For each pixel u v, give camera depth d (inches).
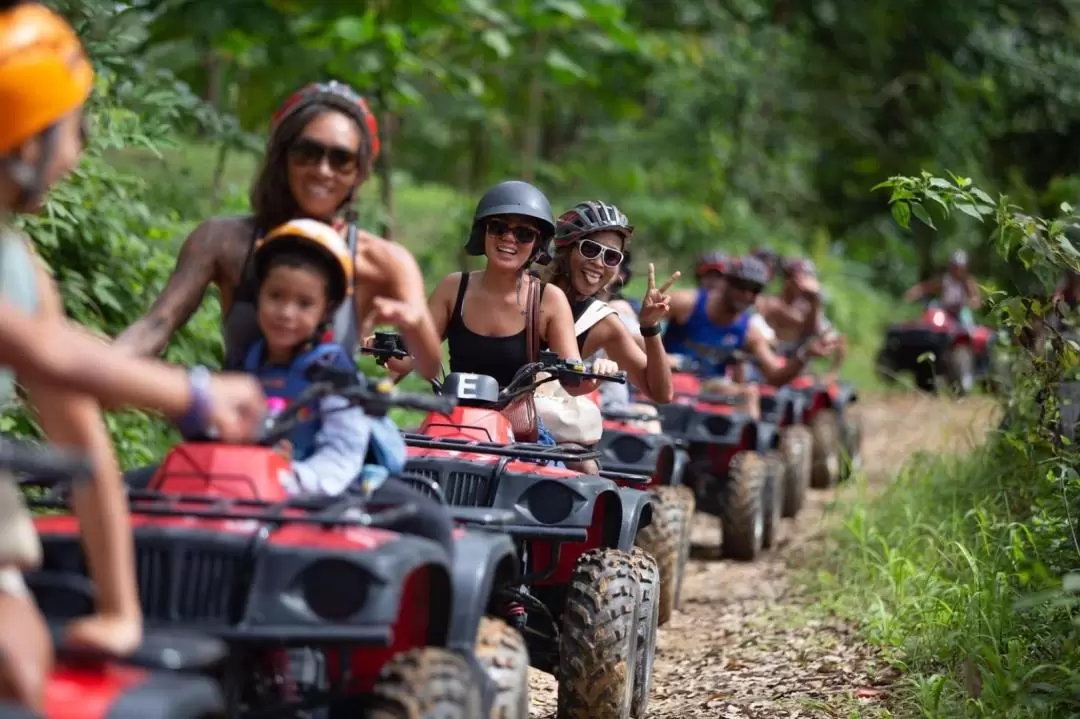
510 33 507.5
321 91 168.2
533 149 794.8
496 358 243.4
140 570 136.9
